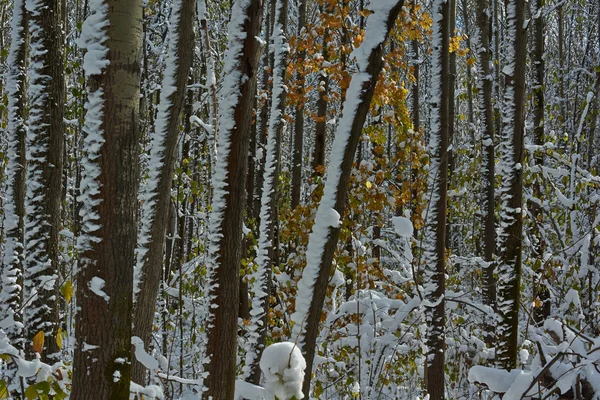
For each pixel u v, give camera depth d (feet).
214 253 13.74
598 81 29.68
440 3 19.47
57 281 16.96
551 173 28.86
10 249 18.13
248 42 13.91
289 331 26.23
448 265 27.84
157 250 17.04
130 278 9.08
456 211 35.83
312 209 27.63
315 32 28.84
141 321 16.67
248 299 30.32
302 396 8.41
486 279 26.43
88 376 8.75
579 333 12.22
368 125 29.78
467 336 25.02
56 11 16.92
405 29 27.17
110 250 8.82
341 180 12.66
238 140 13.91
